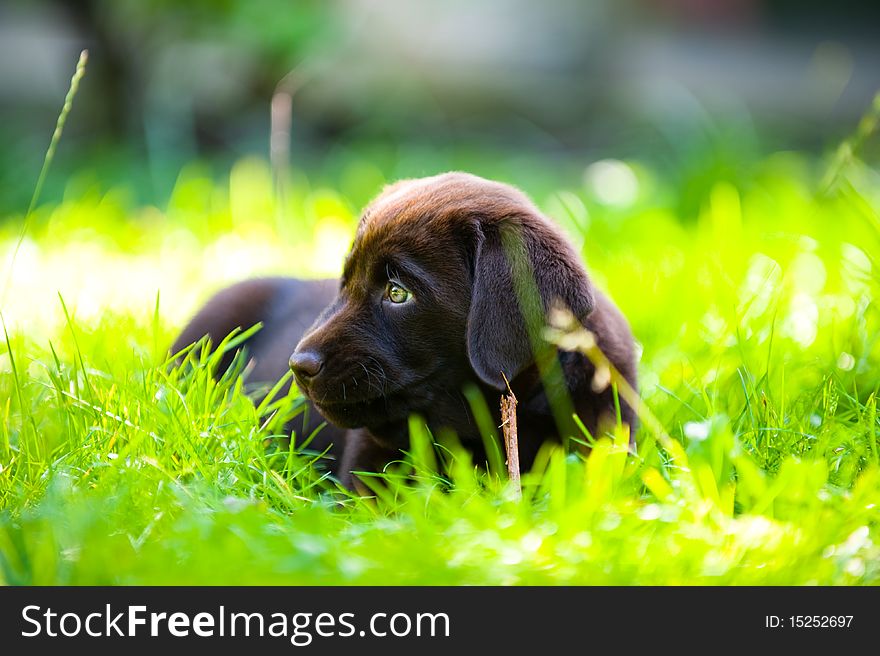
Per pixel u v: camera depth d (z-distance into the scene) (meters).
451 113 17.70
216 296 7.17
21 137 15.50
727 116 16.47
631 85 18.45
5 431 5.17
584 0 18.64
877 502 4.35
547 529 4.11
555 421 5.21
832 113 18.41
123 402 5.28
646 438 5.01
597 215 11.14
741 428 5.30
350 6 15.70
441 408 5.13
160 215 11.83
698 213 11.69
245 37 13.92
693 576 3.88
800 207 9.50
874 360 6.19
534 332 4.80
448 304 4.98
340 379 4.99
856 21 22.33
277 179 10.74
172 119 15.34
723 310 7.15
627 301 7.86
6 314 7.79
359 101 16.78
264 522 4.27
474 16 18.16
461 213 5.03
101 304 7.88
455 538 4.04
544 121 18.06
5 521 4.35
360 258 5.12
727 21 21.88
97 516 4.15
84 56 6.09
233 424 5.24
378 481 5.29
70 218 10.71
